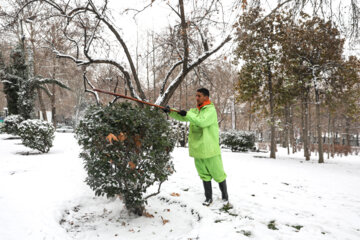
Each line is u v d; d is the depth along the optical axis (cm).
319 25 1067
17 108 1756
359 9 402
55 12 704
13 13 705
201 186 495
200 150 361
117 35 694
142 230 298
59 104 4406
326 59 1195
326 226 300
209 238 264
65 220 321
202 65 876
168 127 324
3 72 1720
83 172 565
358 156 1948
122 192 307
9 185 415
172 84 712
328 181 629
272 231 287
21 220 279
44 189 411
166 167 329
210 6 473
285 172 752
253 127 4122
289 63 1203
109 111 290
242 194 449
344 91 1244
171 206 383
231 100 2481
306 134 1339
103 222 320
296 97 1414
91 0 670
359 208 381
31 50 1761
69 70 2097
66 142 1286
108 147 287
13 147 1076
